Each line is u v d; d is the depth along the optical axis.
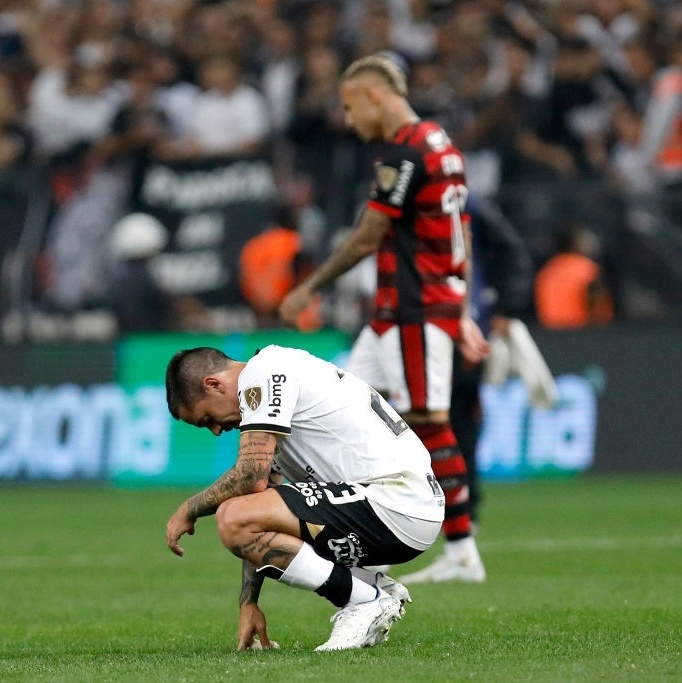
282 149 51.91
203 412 17.70
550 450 52.22
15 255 53.94
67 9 65.44
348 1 61.50
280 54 60.38
